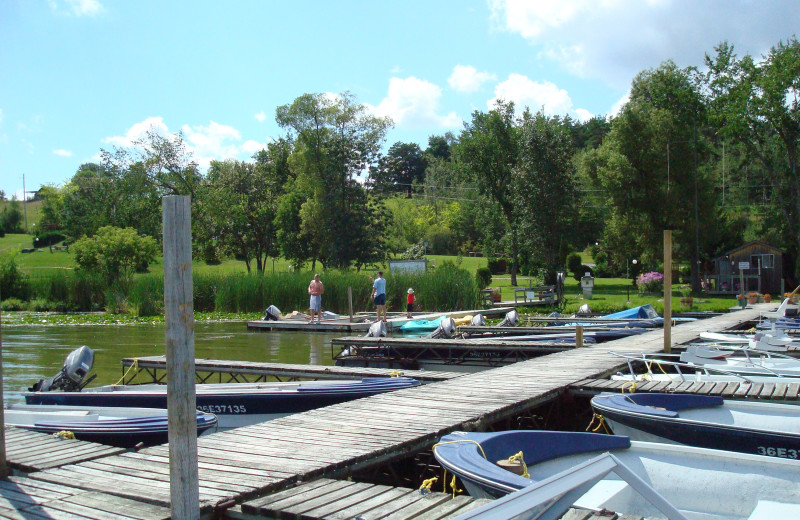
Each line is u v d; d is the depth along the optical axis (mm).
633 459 5680
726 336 14211
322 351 19734
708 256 46500
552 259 39781
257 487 4867
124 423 7219
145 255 38594
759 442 6246
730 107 39250
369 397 8617
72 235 69125
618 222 44188
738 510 5160
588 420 10125
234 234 52969
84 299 36094
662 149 41750
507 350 15594
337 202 49719
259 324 26297
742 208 51062
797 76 38469
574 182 40906
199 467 5406
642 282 39812
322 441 6281
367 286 31344
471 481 4602
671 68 42250
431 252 73188
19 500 4656
